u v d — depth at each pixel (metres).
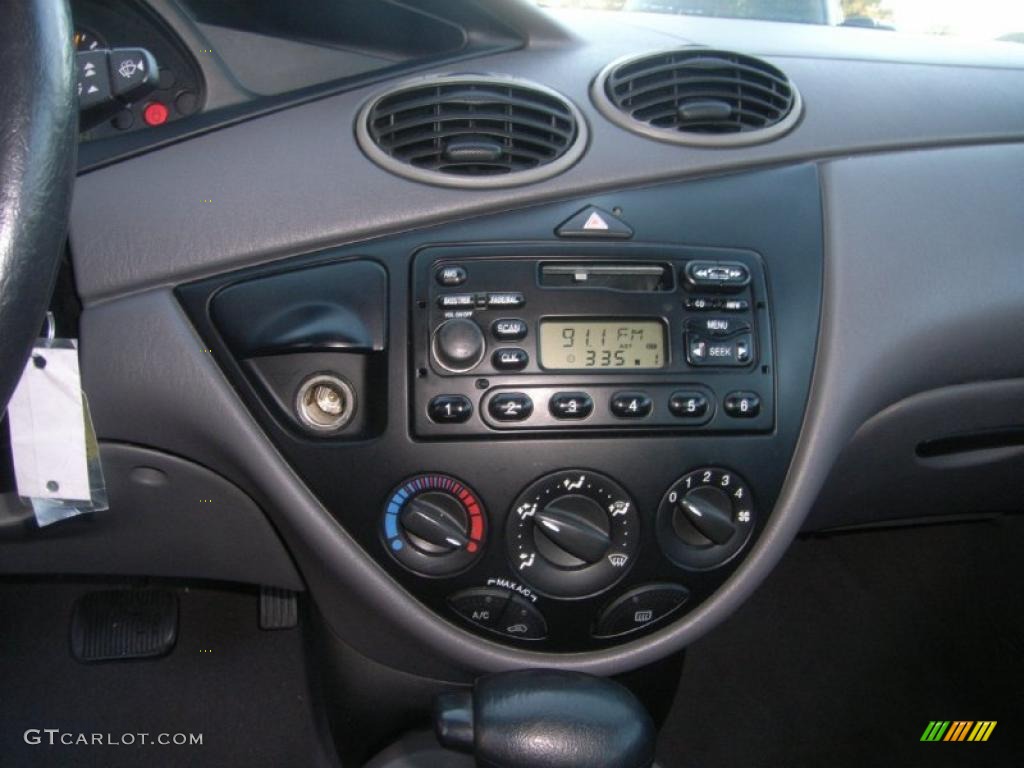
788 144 0.86
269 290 0.73
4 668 1.18
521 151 0.80
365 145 0.80
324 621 0.91
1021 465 0.95
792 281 0.78
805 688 1.31
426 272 0.73
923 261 0.82
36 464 0.66
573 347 0.73
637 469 0.72
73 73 0.49
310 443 0.72
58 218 0.47
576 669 0.76
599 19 1.02
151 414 0.73
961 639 1.34
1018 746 1.24
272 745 1.14
